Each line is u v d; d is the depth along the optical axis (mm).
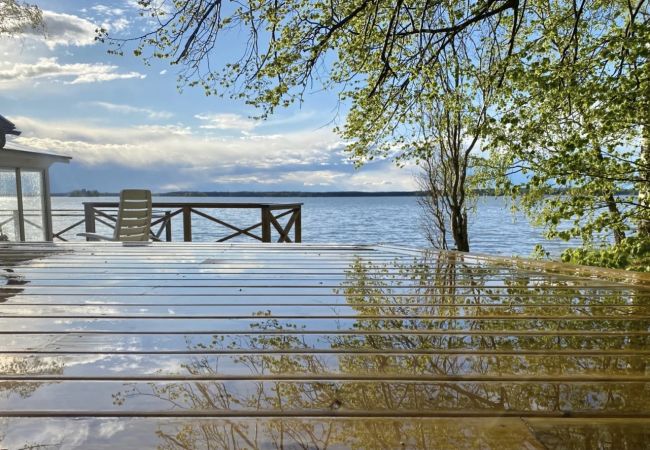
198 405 747
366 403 756
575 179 4809
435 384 842
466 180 7082
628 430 665
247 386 829
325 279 2088
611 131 4605
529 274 2234
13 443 623
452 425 680
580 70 4504
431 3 5293
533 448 615
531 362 968
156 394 791
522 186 4910
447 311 1463
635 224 4867
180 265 2543
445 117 7012
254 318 1360
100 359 979
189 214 6594
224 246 3627
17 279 2055
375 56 5750
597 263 4738
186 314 1405
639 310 1477
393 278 2121
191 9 4980
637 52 4074
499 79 5035
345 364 954
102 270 2350
